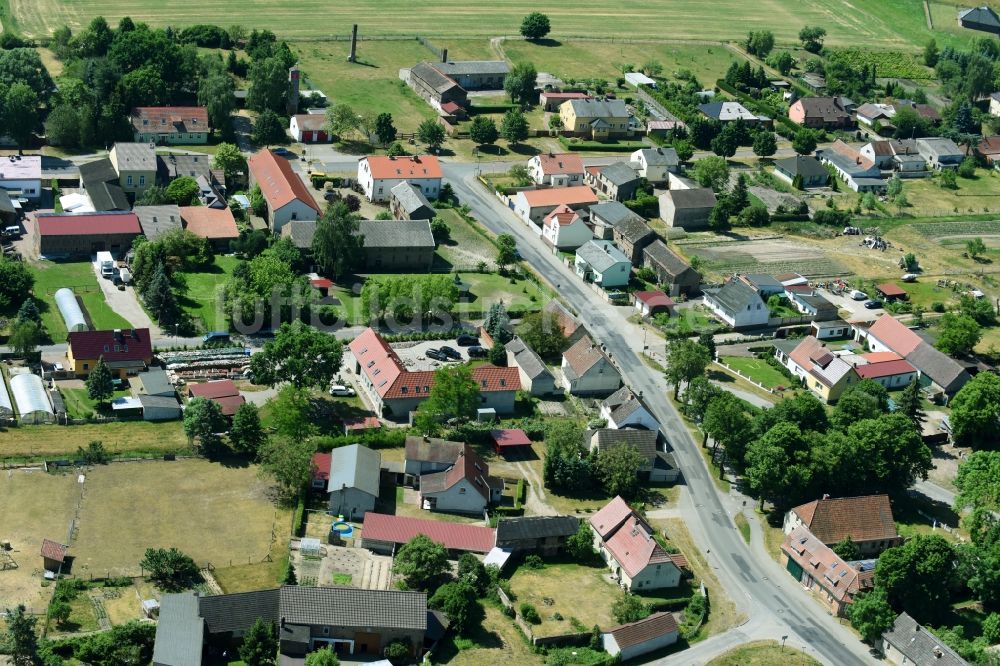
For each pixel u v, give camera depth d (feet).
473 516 650.84
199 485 644.27
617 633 554.87
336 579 579.07
